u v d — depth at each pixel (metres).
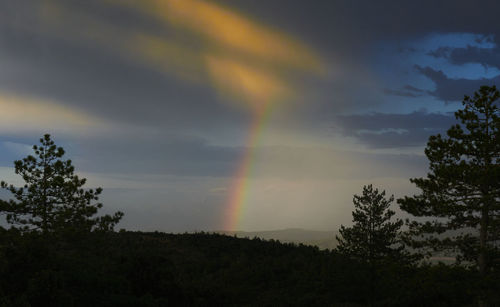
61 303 17.17
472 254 23.09
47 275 17.59
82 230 26.06
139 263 25.56
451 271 21.39
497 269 22.03
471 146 23.84
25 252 21.42
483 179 22.02
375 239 35.09
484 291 20.44
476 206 22.78
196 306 26.36
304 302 32.34
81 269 23.08
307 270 43.72
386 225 35.53
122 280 23.23
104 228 27.33
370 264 33.53
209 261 50.56
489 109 23.91
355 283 32.81
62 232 25.22
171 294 25.00
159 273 25.42
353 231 36.47
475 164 24.09
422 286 22.12
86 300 19.00
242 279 43.25
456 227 23.88
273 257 52.22
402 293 27.53
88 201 27.84
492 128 23.77
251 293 37.41
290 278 41.44
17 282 19.02
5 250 21.66
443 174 23.52
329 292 34.19
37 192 26.08
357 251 35.94
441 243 23.62
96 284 21.34
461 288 21.08
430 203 24.45
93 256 28.11
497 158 23.78
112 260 27.72
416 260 25.17
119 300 19.86
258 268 45.91
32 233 24.06
